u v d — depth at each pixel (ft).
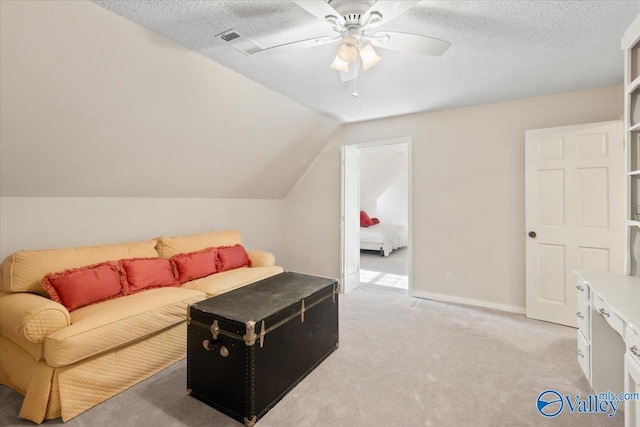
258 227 14.97
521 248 10.87
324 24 6.29
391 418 5.72
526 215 10.42
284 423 5.61
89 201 9.23
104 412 5.86
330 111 12.15
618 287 5.81
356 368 7.41
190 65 7.66
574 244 9.66
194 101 8.60
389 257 21.97
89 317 6.21
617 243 9.05
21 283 6.88
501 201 11.15
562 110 10.19
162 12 5.90
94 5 5.65
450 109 11.92
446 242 12.16
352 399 6.27
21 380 6.13
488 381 6.86
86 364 5.96
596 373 6.20
